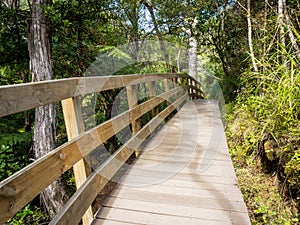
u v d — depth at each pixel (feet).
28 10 13.07
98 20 15.56
